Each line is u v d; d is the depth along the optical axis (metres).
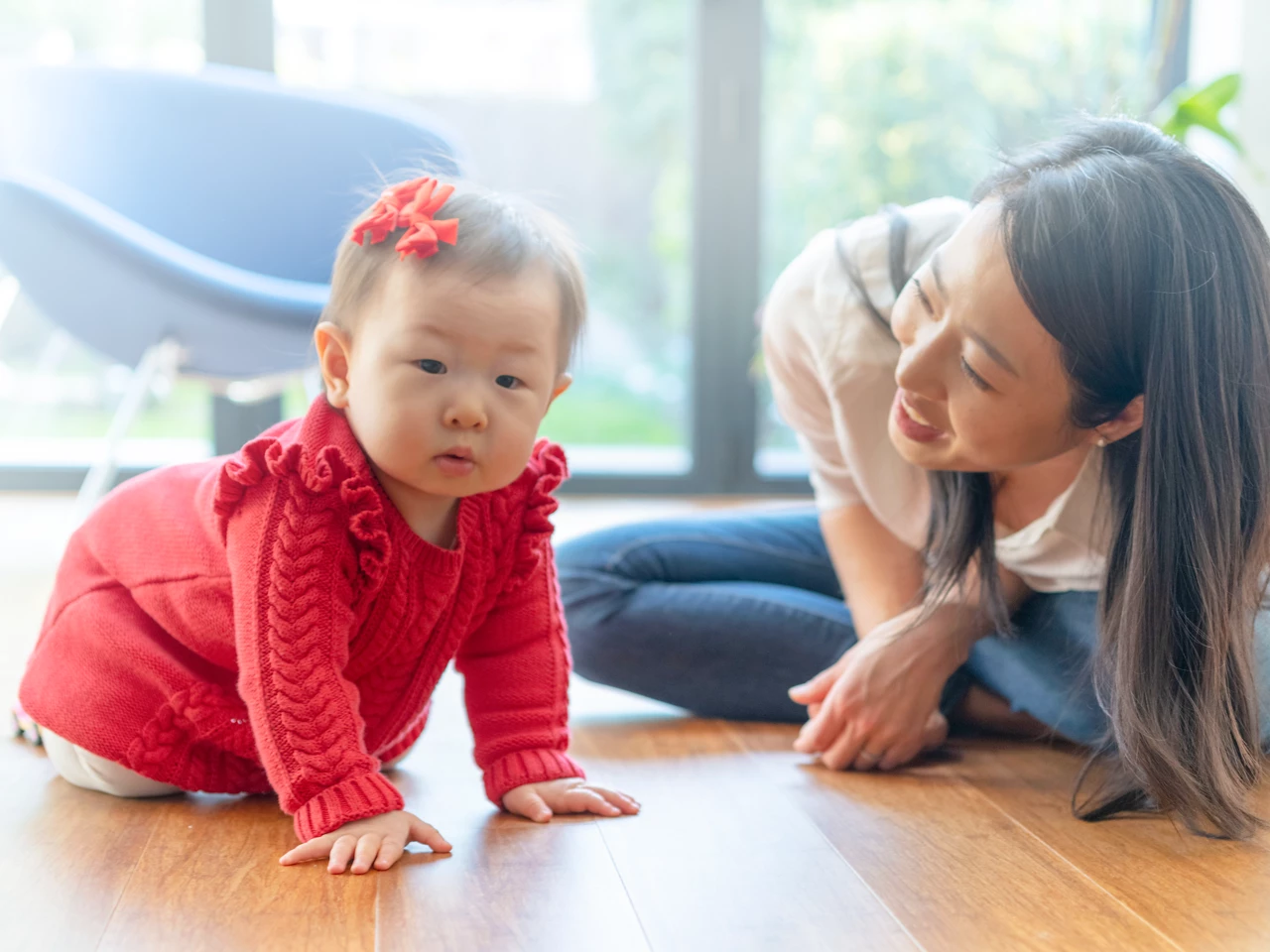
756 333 3.26
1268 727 1.03
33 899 0.79
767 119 3.25
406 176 1.15
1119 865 0.87
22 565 2.14
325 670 0.88
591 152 3.29
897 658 1.10
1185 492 0.88
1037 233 0.82
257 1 2.96
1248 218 0.88
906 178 3.25
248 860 0.86
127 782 0.99
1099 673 0.98
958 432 0.89
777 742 1.22
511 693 1.00
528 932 0.75
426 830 0.88
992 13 3.19
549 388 0.91
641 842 0.91
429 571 0.93
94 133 2.24
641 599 1.29
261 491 0.89
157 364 1.98
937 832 0.94
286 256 2.34
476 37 3.20
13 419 3.06
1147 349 0.85
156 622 0.98
